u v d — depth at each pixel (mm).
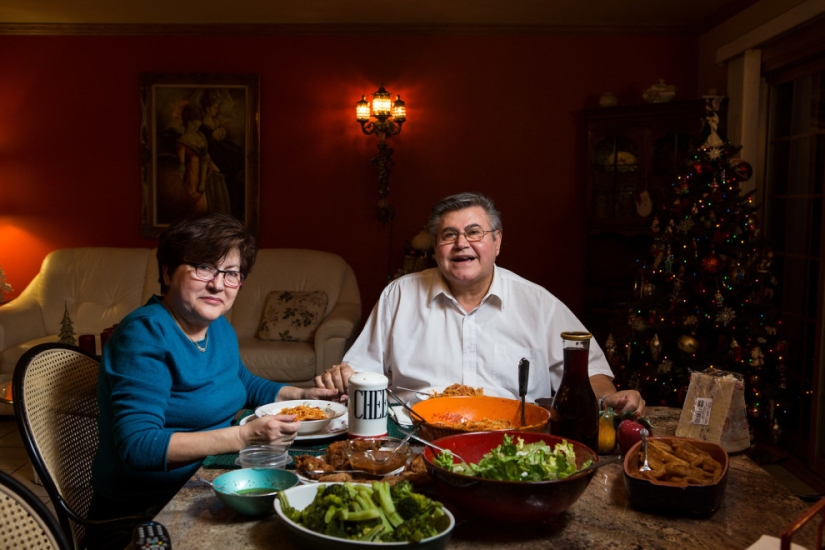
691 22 5035
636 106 4758
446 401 1563
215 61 5375
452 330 2029
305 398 1798
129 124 5430
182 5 4816
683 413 1537
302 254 5020
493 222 1945
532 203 5352
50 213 5500
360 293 5426
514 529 1083
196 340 1624
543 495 1007
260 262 4988
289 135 5406
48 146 5461
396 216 5422
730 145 3795
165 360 1503
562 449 1182
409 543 913
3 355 4234
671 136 4719
